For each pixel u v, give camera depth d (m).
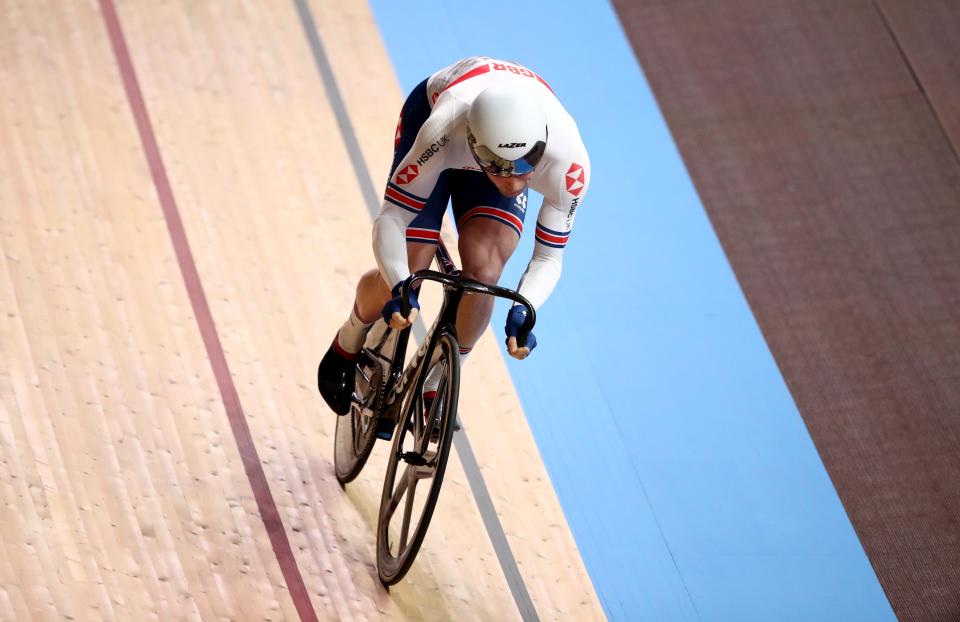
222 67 14.77
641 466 11.82
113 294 11.81
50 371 10.89
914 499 11.88
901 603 11.03
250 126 14.10
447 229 13.54
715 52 16.66
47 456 10.16
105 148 13.38
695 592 10.85
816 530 11.55
